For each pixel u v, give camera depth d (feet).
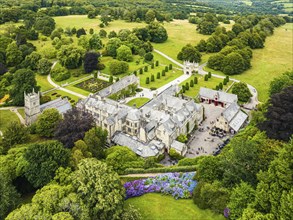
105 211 217.56
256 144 269.03
